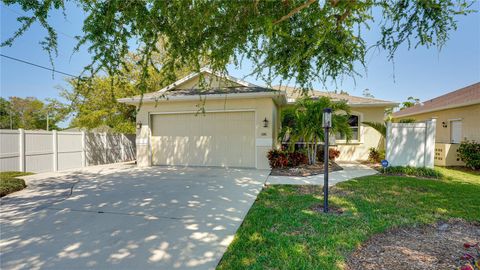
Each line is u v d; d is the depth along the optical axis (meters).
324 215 4.14
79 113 13.77
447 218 4.00
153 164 11.25
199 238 3.43
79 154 11.47
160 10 3.12
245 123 10.16
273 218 4.04
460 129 12.14
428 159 8.65
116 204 5.11
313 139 10.12
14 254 3.04
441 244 3.12
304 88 5.39
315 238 3.25
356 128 12.73
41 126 40.34
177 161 10.95
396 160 8.88
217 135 10.46
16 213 4.58
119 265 2.77
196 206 4.88
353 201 4.94
